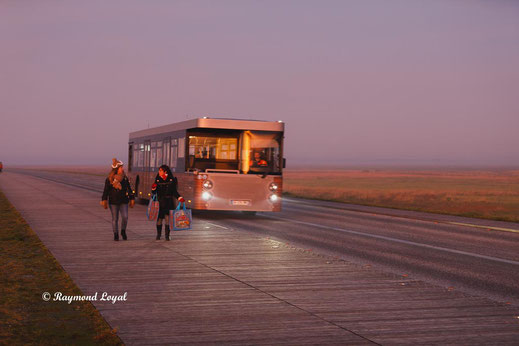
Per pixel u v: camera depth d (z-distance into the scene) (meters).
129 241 13.42
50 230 15.55
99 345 5.75
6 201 27.72
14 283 8.64
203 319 6.66
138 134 27.31
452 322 6.70
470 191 60.56
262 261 10.78
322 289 8.41
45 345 5.75
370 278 9.30
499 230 18.36
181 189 20.30
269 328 6.32
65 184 51.75
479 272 10.50
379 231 17.31
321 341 5.88
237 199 19.58
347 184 85.25
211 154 19.62
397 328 6.40
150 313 6.92
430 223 20.30
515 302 7.99
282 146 19.98
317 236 15.66
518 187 78.19
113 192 13.46
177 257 11.15
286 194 40.47
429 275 10.06
